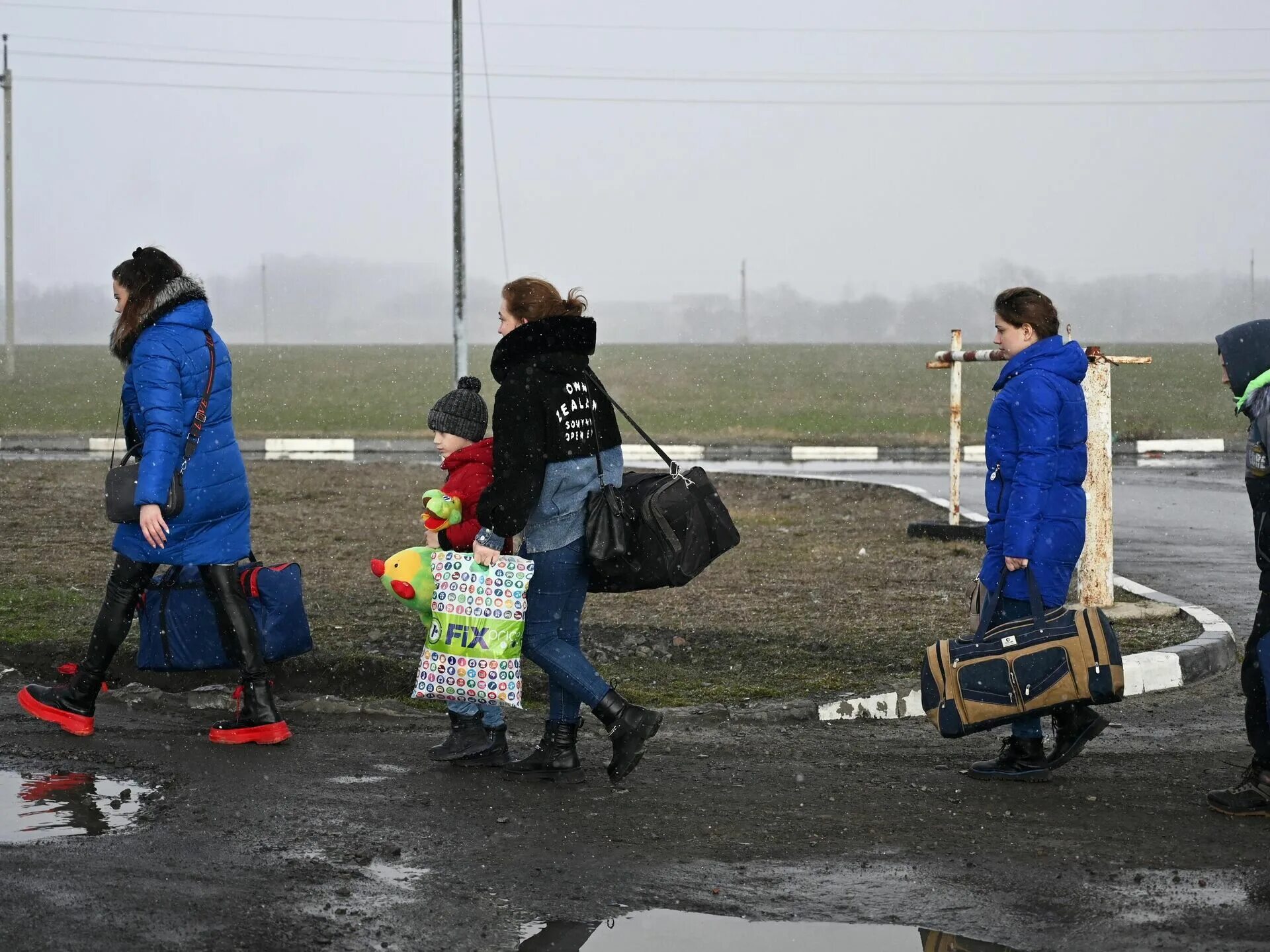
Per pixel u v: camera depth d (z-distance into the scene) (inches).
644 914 176.9
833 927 173.2
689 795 230.4
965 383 2169.0
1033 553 238.2
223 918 170.9
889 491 748.0
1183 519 641.0
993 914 177.8
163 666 261.6
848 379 2319.1
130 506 248.5
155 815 212.2
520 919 174.4
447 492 241.3
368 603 397.7
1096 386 384.2
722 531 235.3
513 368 228.2
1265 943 168.7
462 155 930.1
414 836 205.9
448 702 249.6
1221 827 214.2
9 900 172.7
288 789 228.1
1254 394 220.2
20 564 458.3
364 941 165.8
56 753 247.4
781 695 300.0
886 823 215.6
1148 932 171.8
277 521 601.0
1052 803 227.0
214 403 254.1
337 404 1675.7
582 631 362.6
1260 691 219.1
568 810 220.7
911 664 326.3
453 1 903.1
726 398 1830.7
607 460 233.0
